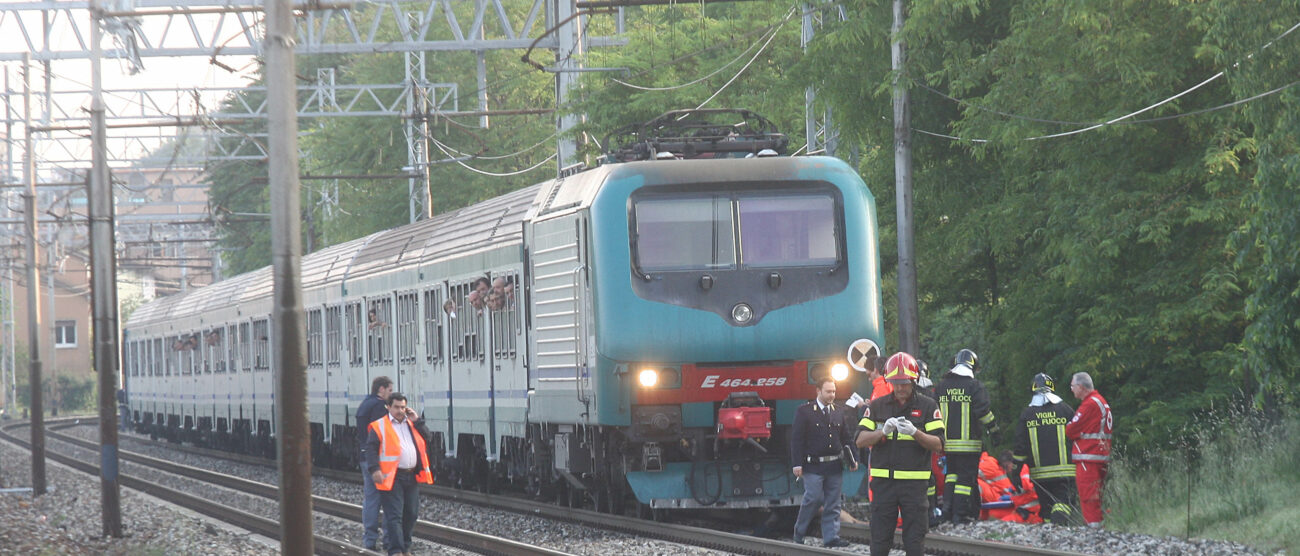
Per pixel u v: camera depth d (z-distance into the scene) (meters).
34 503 90.50
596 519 58.19
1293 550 41.66
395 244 88.56
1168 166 71.50
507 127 162.25
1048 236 71.12
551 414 58.66
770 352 52.22
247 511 79.62
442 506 73.31
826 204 53.38
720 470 52.47
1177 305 67.31
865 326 52.91
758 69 104.94
